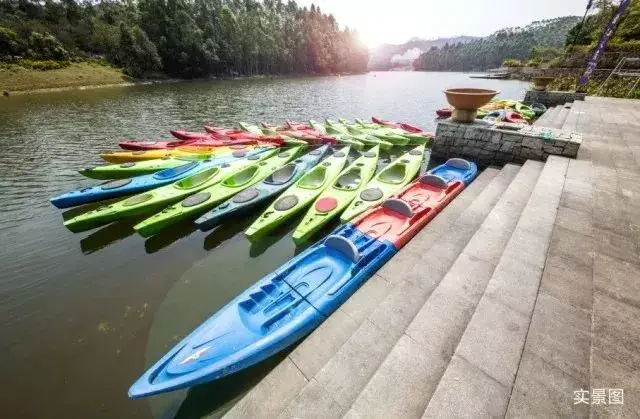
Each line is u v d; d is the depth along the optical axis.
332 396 2.87
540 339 2.89
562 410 2.30
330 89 45.09
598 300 3.32
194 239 8.16
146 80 49.91
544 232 4.56
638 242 4.28
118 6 66.38
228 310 4.71
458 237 5.46
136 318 5.69
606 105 15.62
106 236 8.28
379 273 4.94
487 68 130.00
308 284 5.30
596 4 29.00
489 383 2.53
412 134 14.96
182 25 54.59
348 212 7.38
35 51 43.81
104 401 4.34
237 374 4.56
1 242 7.90
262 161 11.48
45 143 15.91
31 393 4.45
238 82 54.50
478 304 3.34
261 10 80.38
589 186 6.05
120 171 10.81
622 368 2.60
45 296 6.22
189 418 4.12
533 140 8.74
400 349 3.03
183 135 15.35
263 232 7.36
